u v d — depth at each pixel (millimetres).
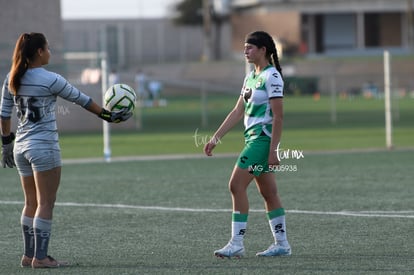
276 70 25812
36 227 24906
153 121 104875
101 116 24891
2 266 25672
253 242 29469
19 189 44688
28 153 24578
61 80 24500
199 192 42344
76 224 33625
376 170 50344
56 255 27375
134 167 54406
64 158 62062
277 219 26734
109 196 41406
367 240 29344
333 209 36469
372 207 36812
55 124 24906
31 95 24359
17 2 90750
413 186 43250
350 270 24188
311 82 177000
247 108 26141
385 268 24406
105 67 60719
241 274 23797
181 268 24797
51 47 91688
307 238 29969
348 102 143375
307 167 52531
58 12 92375
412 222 32969
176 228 32438
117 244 29266
